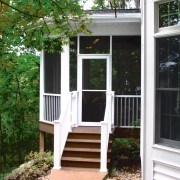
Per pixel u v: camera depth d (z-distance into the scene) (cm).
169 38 730
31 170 1089
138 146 1237
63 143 1055
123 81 1235
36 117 1928
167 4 743
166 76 736
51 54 1316
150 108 760
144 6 779
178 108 710
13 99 1830
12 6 822
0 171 1675
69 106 1126
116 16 1151
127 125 1239
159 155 740
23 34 877
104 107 1235
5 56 983
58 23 873
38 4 818
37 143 1962
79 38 1236
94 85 1241
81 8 870
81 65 1241
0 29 851
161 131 751
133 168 1134
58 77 1271
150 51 762
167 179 725
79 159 1026
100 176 960
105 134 1003
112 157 1236
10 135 1925
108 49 1234
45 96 1358
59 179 949
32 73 1853
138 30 1213
